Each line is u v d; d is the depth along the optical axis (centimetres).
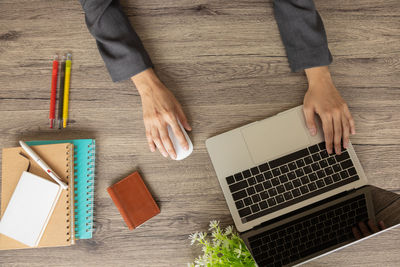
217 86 88
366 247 83
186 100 88
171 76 89
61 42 90
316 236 70
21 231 76
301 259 66
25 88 89
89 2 80
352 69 88
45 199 77
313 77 85
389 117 86
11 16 91
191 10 91
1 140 86
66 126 87
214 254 74
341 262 83
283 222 75
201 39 90
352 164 80
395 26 90
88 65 89
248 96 88
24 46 90
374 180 84
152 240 82
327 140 81
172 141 82
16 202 77
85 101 87
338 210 73
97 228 83
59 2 91
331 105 83
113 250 82
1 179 83
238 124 87
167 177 84
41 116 88
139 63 82
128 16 91
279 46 89
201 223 83
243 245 75
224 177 80
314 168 80
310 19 84
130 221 79
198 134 86
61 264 81
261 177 80
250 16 90
